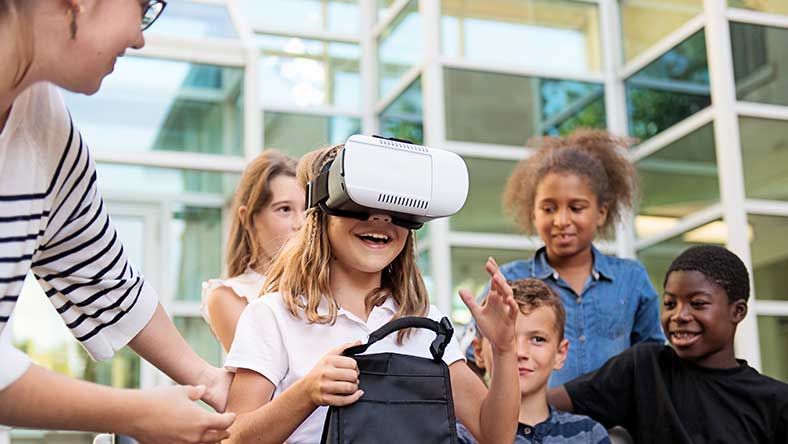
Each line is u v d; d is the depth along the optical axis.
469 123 6.97
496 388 1.75
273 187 2.66
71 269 1.58
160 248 6.64
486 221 6.75
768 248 6.17
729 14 6.45
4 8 1.23
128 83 6.78
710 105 6.46
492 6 7.22
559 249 2.94
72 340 6.16
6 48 1.24
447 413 1.61
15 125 1.39
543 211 2.97
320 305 1.84
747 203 6.20
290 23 7.93
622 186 3.18
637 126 7.13
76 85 1.31
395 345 1.85
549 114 7.16
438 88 6.95
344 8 8.10
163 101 6.84
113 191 6.62
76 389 1.32
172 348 1.71
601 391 2.61
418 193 1.68
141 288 1.66
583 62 7.36
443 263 6.51
